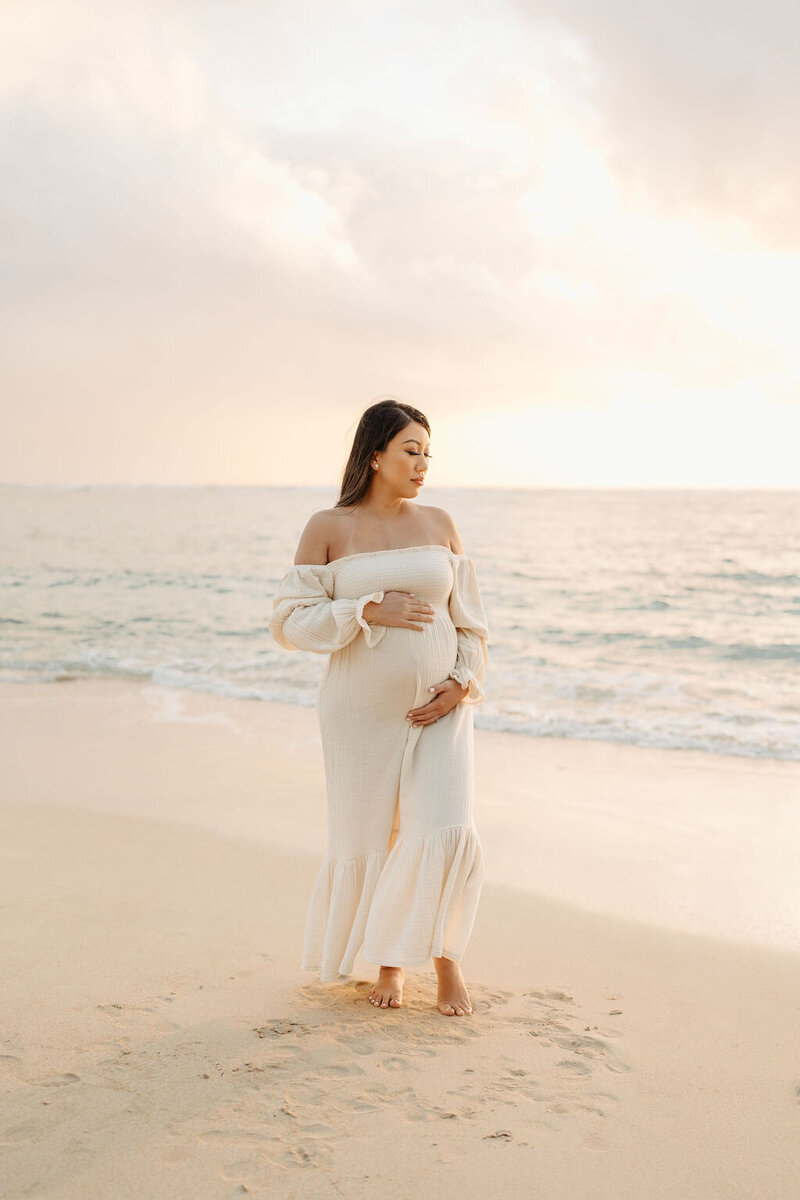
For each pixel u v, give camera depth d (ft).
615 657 44.52
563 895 15.19
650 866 16.72
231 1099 8.39
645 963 12.32
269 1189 7.12
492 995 11.13
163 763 24.75
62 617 59.26
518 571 79.87
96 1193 7.04
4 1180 7.17
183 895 14.33
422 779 10.69
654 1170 7.52
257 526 142.51
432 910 10.32
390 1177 7.31
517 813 20.34
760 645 47.21
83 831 18.10
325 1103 8.37
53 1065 8.93
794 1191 7.30
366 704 10.88
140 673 39.96
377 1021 10.19
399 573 11.07
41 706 33.27
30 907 13.55
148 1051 9.26
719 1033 10.12
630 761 25.46
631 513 153.69
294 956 12.05
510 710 32.14
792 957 12.55
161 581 78.69
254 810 20.12
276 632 11.51
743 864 16.84
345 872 10.86
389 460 11.26
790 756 25.96
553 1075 9.03
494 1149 7.72
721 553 92.22
